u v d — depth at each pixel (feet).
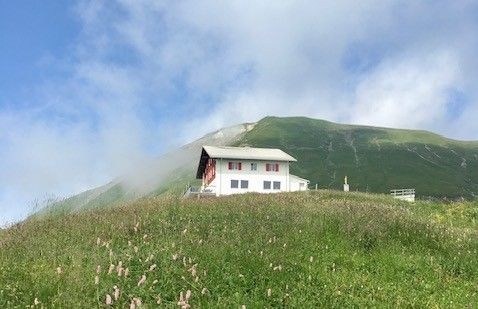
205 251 43.06
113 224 52.24
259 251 45.80
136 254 40.81
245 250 45.01
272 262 43.37
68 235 49.39
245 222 57.00
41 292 33.58
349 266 48.44
